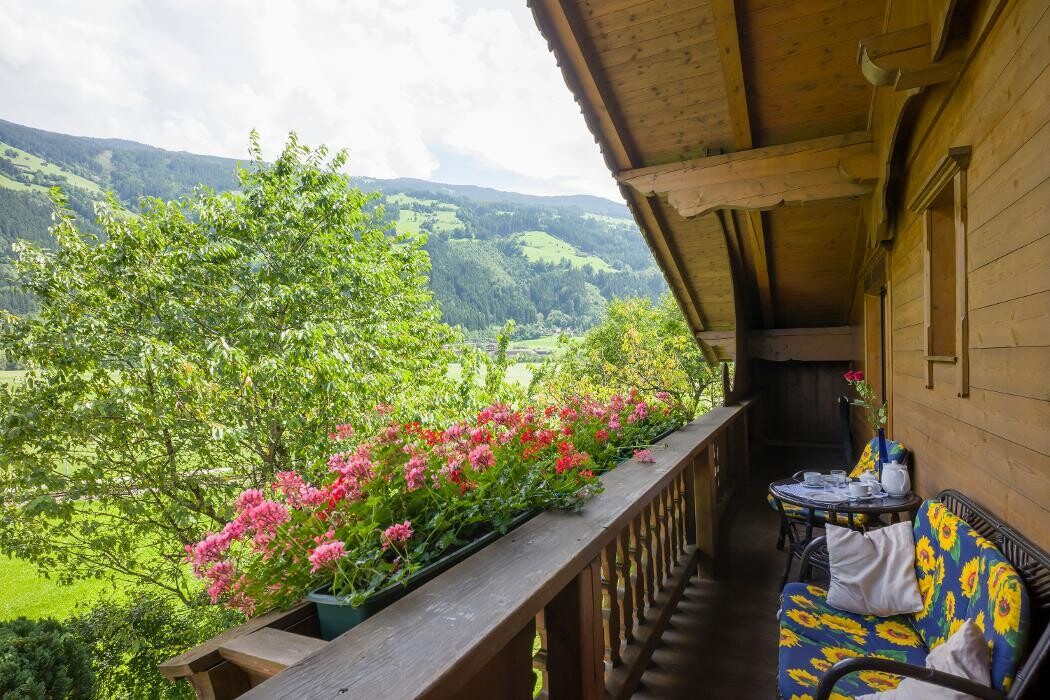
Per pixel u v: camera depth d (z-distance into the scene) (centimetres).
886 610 202
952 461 244
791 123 423
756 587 332
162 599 680
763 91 401
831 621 201
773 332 762
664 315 1828
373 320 1013
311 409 773
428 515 158
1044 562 141
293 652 102
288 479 145
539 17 376
